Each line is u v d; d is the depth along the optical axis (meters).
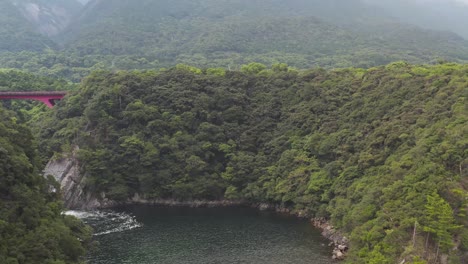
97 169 124.44
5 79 189.00
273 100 142.75
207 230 101.31
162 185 126.69
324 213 104.81
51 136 137.12
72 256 67.44
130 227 103.56
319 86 141.00
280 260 82.25
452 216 67.50
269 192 119.94
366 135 109.88
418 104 106.31
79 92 146.00
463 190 71.94
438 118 95.31
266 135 135.38
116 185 126.12
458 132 83.12
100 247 89.31
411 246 66.50
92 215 114.56
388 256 67.56
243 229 102.06
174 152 130.38
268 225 105.31
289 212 116.81
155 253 86.12
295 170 119.88
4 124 77.38
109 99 134.75
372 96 122.69
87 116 132.38
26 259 57.59
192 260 82.56
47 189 78.94
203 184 125.44
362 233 77.19
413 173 80.50
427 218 67.00
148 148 128.88
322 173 112.81
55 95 152.38
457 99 96.62
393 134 100.00
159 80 145.38
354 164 105.38
